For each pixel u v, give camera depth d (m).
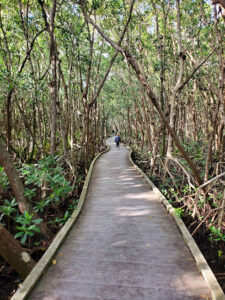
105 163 12.91
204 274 2.88
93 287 2.76
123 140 33.03
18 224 5.28
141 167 13.04
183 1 8.97
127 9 10.08
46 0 8.56
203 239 5.32
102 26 10.80
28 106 11.45
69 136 16.22
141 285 2.79
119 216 5.13
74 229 4.48
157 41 9.56
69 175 8.77
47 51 11.48
